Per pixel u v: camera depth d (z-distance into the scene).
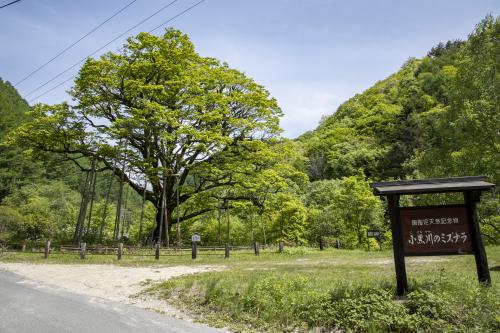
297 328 6.82
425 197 20.88
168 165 27.16
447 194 20.00
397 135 72.56
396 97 95.94
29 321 6.84
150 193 31.08
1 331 6.16
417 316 6.11
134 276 13.66
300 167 65.94
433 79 83.44
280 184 28.77
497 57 18.92
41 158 28.09
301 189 48.50
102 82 25.50
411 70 118.50
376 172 62.72
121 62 26.12
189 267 16.53
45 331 6.24
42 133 24.98
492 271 12.04
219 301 8.52
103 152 25.12
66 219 39.78
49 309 7.94
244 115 30.22
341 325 6.52
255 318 7.46
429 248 7.46
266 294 8.23
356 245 32.66
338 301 7.17
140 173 27.39
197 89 25.94
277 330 6.86
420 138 60.09
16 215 26.73
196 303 8.89
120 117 26.66
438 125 21.34
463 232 7.39
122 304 8.98
